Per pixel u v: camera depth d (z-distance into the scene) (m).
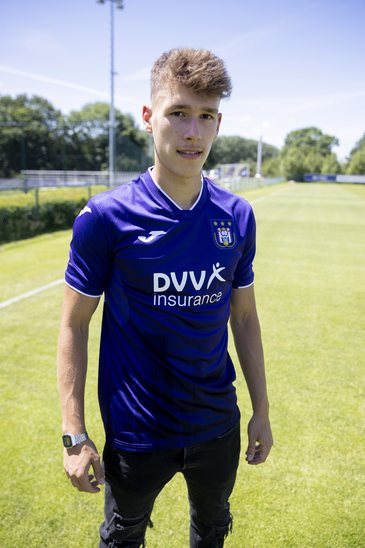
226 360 1.49
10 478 2.46
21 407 3.21
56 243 10.66
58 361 1.34
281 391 3.53
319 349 4.42
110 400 1.38
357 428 3.05
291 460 2.68
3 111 50.78
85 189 16.55
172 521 2.21
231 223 1.37
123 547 1.47
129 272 1.27
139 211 1.25
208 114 1.25
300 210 19.84
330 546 2.07
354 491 2.43
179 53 1.23
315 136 96.44
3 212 10.99
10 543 2.05
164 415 1.33
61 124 52.66
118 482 1.38
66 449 1.29
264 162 98.75
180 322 1.30
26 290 6.32
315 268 8.23
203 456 1.42
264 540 2.10
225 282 1.38
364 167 73.00
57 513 2.23
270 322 5.21
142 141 61.66
